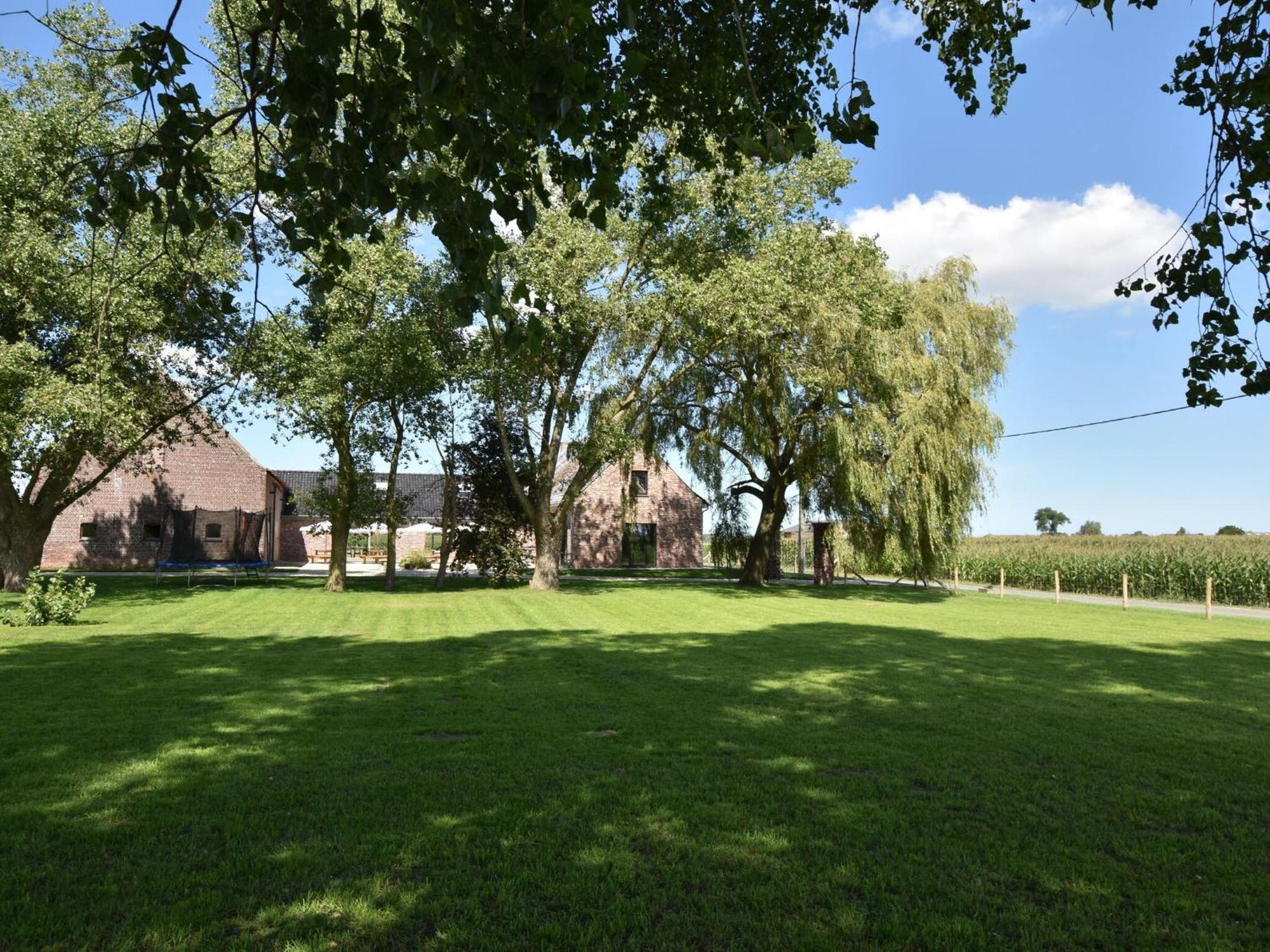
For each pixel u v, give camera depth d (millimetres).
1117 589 30484
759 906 3555
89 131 15531
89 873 3781
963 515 24984
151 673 8992
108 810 4574
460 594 23062
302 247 4133
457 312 3812
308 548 47812
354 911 3447
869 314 22109
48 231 16609
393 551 24734
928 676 9625
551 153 3930
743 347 24984
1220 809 4953
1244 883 3885
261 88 3760
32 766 5398
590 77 3449
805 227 22812
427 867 3908
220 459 36438
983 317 26406
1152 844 4359
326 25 3523
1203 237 4945
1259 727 7121
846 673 9758
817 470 26531
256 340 18625
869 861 4051
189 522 26203
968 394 25094
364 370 20578
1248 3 4602
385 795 4906
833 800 4949
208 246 15398
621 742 6262
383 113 3715
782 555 52688
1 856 3949
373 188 3861
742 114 5703
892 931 3316
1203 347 5254
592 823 4496
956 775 5496
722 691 8445
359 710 7281
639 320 22453
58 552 34031
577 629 14422
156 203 4102
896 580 33188
